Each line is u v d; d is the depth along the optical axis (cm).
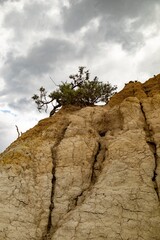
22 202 1411
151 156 1451
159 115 1642
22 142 1814
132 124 1611
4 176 1474
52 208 1427
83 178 1516
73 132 1708
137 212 1293
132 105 1703
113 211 1299
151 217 1280
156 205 1309
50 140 1727
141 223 1267
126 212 1295
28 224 1352
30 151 1642
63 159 1584
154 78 2133
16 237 1304
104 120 1812
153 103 1725
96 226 1268
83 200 1445
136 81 2209
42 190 1476
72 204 1434
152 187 1358
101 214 1295
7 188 1434
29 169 1548
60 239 1258
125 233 1248
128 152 1476
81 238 1246
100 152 1622
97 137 1700
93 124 1802
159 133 1552
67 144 1641
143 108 1714
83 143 1641
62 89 2612
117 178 1393
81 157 1587
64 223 1295
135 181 1375
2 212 1355
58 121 1847
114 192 1346
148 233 1247
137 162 1436
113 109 1805
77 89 2559
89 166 1559
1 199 1396
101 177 1417
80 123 1762
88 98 2598
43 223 1373
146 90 2058
